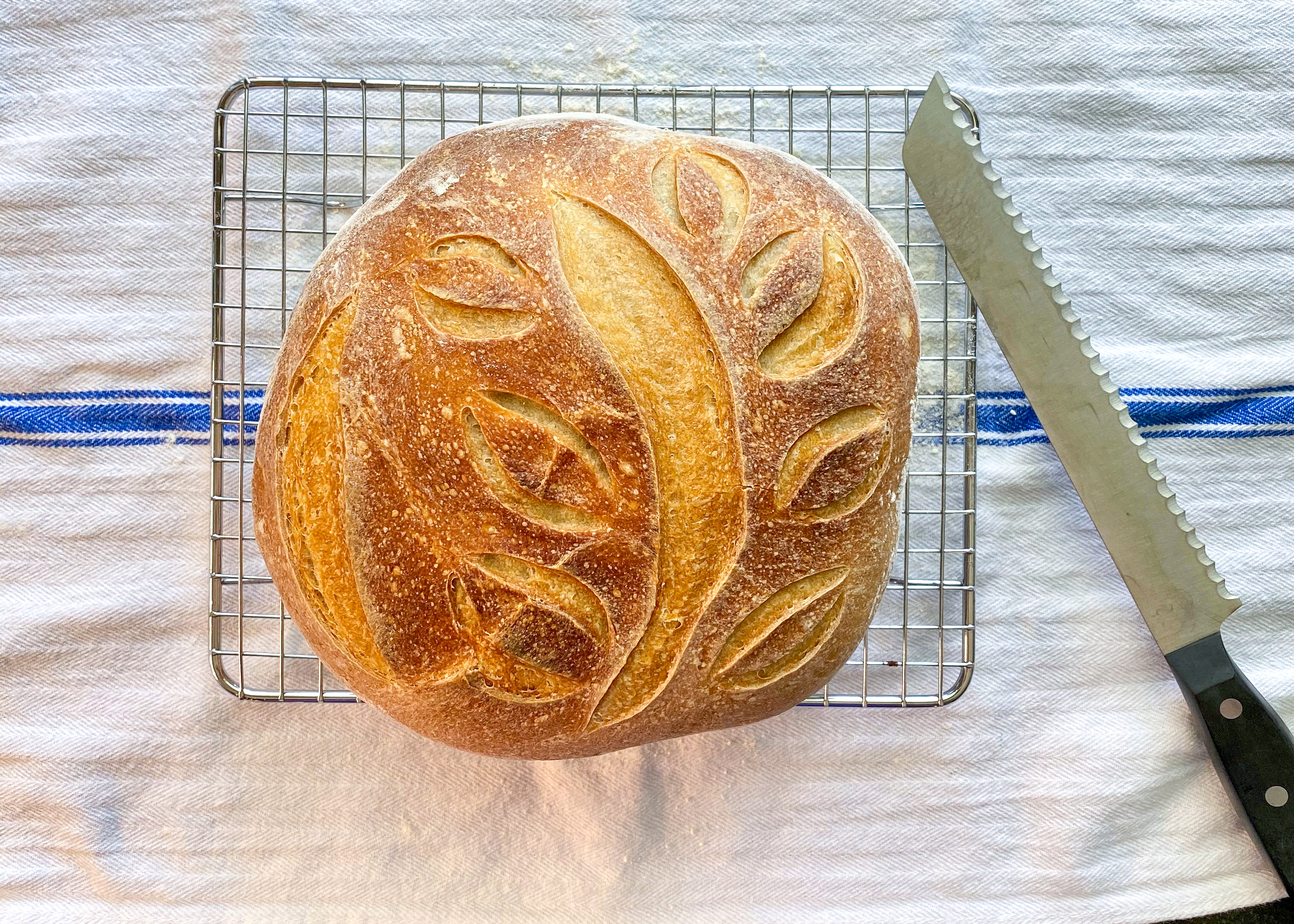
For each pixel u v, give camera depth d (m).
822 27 0.46
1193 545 0.42
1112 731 0.46
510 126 0.40
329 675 0.46
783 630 0.38
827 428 0.38
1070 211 0.46
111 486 0.46
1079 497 0.45
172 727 0.45
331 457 0.38
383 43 0.45
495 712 0.38
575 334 0.37
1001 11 0.46
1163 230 0.46
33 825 0.45
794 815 0.46
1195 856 0.45
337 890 0.45
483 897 0.46
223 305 0.44
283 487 0.39
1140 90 0.46
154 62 0.45
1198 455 0.46
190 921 0.45
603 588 0.37
